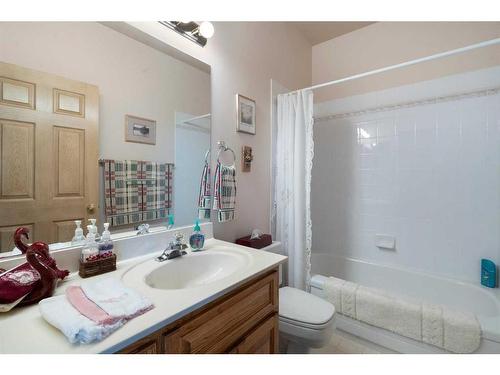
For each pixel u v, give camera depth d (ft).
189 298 2.49
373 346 5.29
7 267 2.69
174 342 2.30
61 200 3.09
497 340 4.05
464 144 6.20
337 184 8.24
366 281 7.50
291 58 7.68
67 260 3.04
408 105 6.97
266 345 3.40
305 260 6.23
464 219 6.24
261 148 6.48
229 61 5.46
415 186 6.88
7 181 2.70
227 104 5.44
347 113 8.04
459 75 6.26
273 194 6.85
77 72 3.22
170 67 4.31
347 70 8.16
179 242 3.86
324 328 4.08
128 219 3.76
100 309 2.13
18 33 2.78
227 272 3.73
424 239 6.79
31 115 2.86
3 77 2.69
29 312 2.27
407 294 6.81
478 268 6.09
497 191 5.86
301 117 6.30
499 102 5.80
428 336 4.59
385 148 7.34
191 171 4.71
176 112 4.43
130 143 3.79
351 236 8.00
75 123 3.21
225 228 5.50
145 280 3.00
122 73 3.67
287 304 4.62
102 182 3.47
